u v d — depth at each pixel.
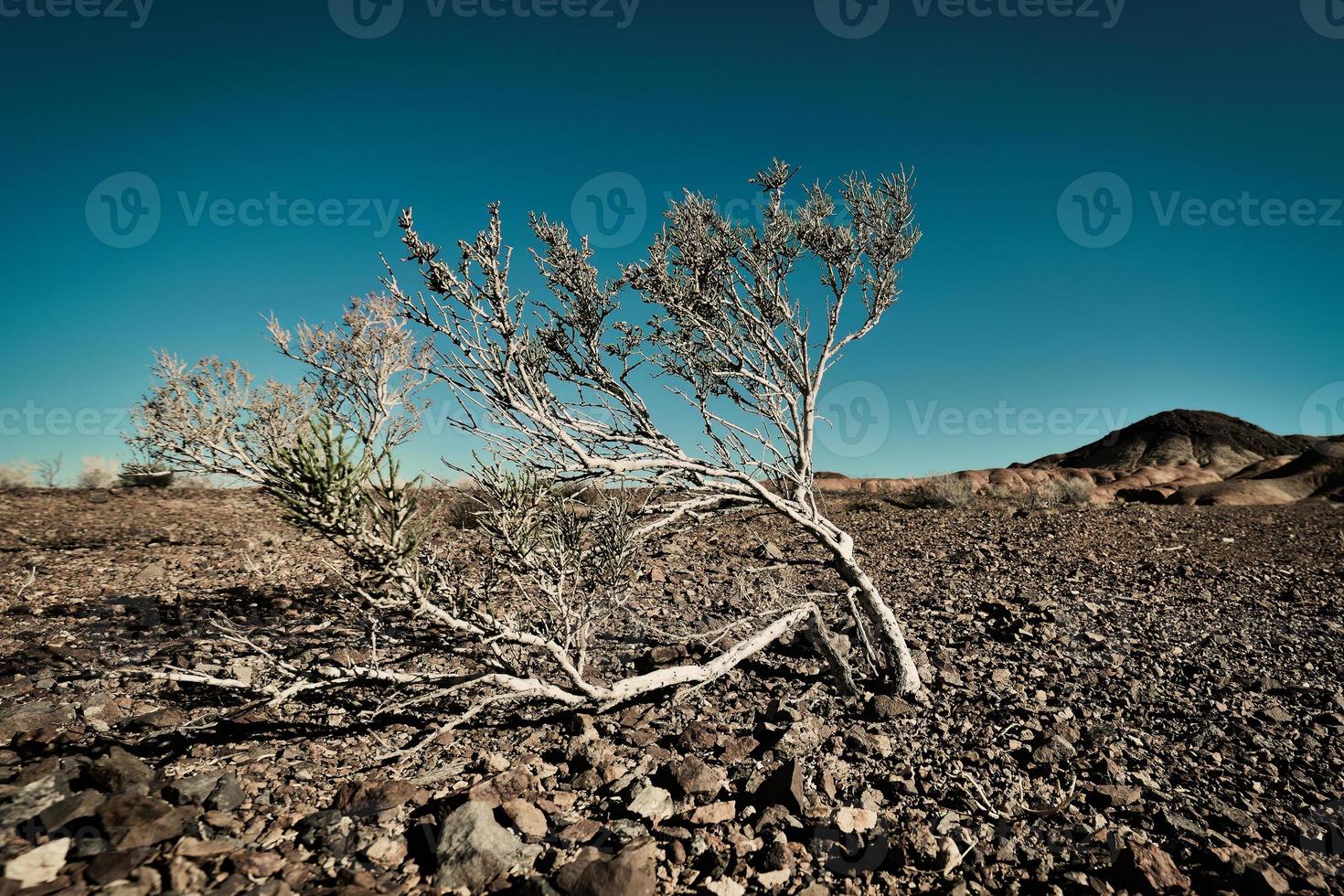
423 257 3.28
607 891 2.39
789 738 3.97
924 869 2.82
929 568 10.00
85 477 17.70
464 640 3.43
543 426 3.67
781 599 7.02
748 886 2.64
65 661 4.92
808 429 4.75
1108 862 2.91
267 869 2.54
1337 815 3.38
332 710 4.25
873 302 4.85
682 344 4.56
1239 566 10.10
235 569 8.41
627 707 4.53
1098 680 5.23
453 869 2.60
